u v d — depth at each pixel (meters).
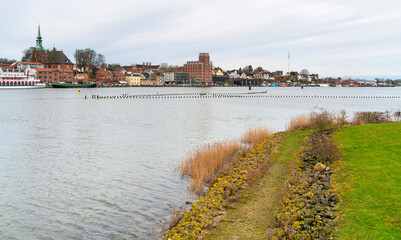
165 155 28.27
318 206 12.77
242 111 71.12
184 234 12.05
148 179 21.36
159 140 35.56
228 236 11.77
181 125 47.94
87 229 14.56
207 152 24.05
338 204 12.91
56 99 105.75
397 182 14.04
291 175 18.28
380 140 21.86
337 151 20.39
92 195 18.61
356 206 12.39
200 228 12.38
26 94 132.12
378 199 12.63
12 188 19.88
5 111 66.44
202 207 14.54
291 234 10.88
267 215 13.35
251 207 14.32
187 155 28.06
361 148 20.62
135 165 24.94
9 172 23.17
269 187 16.75
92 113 65.38
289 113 66.81
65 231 14.47
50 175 22.48
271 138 31.19
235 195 15.90
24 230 14.64
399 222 10.70
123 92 165.75
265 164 20.77
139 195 18.47
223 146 26.53
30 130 42.47
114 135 38.81
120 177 21.89
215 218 13.41
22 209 16.83
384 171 15.70
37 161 26.22
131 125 47.88
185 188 19.45
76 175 22.45
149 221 15.09
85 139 36.06
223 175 20.03
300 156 22.31
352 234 10.46
